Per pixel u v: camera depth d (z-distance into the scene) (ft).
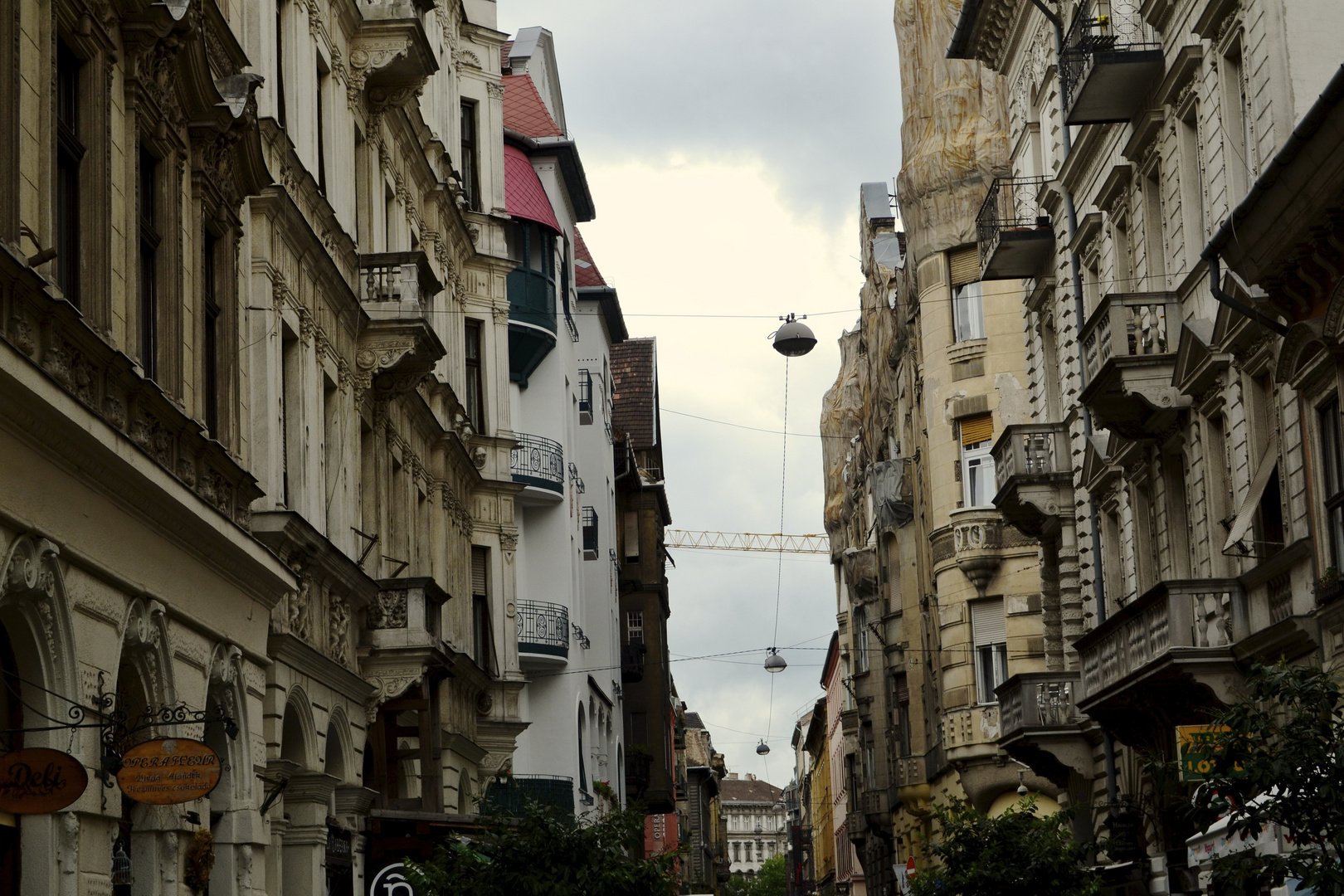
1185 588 78.54
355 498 91.56
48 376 44.01
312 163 85.66
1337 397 65.72
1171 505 92.73
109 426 49.11
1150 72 90.79
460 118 132.87
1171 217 90.22
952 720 150.00
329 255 84.64
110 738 50.65
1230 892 58.13
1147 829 97.86
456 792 112.47
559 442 153.28
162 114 59.93
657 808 224.12
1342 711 48.42
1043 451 116.26
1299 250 64.59
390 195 106.42
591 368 188.03
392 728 99.91
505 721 126.82
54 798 41.34
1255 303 71.46
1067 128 110.22
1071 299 113.50
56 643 47.16
